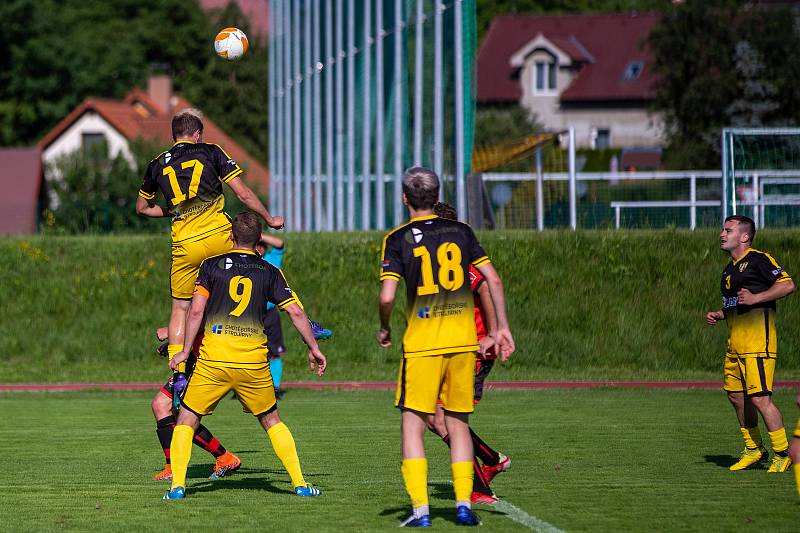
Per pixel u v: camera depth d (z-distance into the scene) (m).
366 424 41.38
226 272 25.28
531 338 62.84
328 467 31.17
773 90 152.25
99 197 162.25
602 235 67.62
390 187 92.31
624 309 64.00
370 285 68.50
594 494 25.94
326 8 109.81
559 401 48.53
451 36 77.56
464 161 75.44
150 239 74.00
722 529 21.70
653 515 23.19
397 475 29.61
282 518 23.25
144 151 166.50
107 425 42.28
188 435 25.88
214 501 25.56
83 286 70.88
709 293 63.88
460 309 22.02
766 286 29.72
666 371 60.31
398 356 63.81
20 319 69.19
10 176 172.88
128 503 25.36
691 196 78.88
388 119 91.50
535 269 66.50
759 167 70.69
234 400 52.22
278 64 136.25
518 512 23.56
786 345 59.72
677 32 158.88
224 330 25.22
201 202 29.39
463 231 22.33
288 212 128.25
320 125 113.38
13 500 25.89
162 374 62.06
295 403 49.19
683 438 36.31
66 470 30.95
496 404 47.38
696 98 155.25
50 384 58.00
